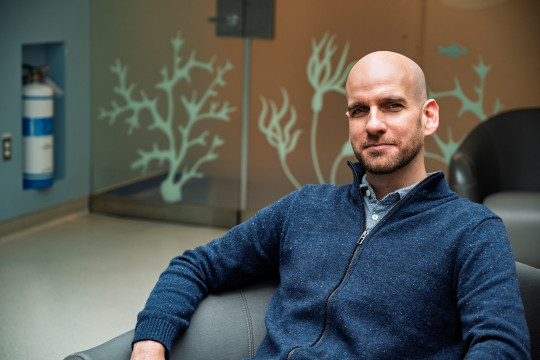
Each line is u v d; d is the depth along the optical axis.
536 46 4.01
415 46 4.18
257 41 4.39
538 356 1.37
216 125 4.55
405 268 1.43
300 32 4.32
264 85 4.43
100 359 1.42
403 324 1.40
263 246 1.65
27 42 4.21
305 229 1.61
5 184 4.18
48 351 2.76
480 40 4.08
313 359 1.43
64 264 3.79
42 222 4.52
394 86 1.50
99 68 4.75
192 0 4.46
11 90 4.14
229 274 1.64
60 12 4.45
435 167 4.29
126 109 4.73
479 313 1.29
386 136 1.50
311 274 1.55
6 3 4.04
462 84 4.16
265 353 1.52
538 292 1.40
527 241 2.96
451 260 1.40
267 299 1.66
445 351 1.39
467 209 1.45
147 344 1.46
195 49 4.51
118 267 3.77
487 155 3.36
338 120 4.34
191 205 4.66
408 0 4.14
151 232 4.46
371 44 4.23
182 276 1.59
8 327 2.96
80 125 4.75
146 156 4.73
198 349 1.54
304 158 4.44
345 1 4.22
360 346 1.42
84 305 3.23
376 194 1.58
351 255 1.52
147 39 4.60
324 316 1.49
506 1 4.01
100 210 4.85
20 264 3.76
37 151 4.34
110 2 4.64
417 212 1.49
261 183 4.53
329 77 4.31
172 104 4.62
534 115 3.40
